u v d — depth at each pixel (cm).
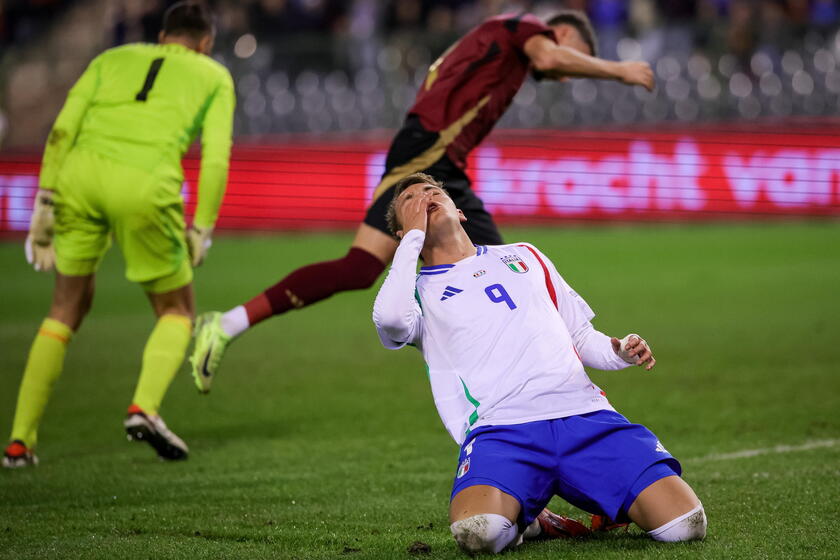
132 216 1814
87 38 5903
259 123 5294
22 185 5003
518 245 1359
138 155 1820
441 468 1759
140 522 1438
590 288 3712
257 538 1348
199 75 1897
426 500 1544
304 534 1360
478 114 1931
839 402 2192
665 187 5078
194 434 2062
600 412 1253
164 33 1970
